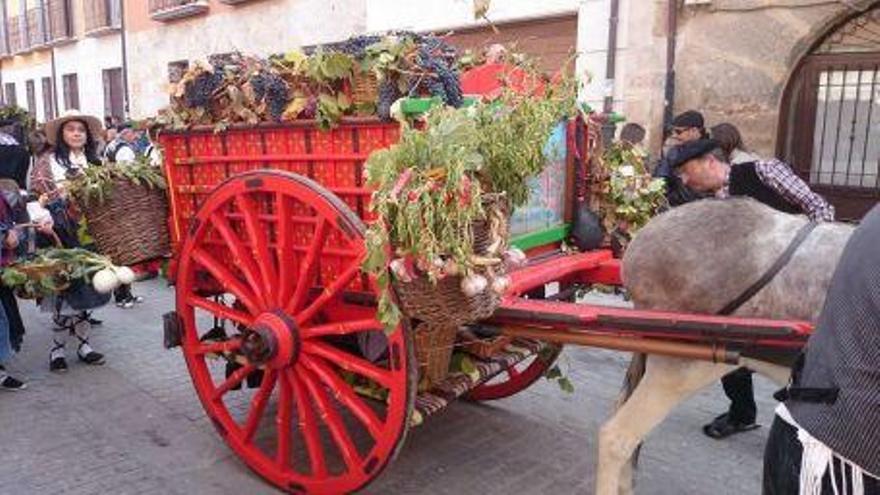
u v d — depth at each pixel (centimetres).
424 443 416
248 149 363
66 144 562
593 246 397
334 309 338
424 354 322
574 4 880
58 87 2150
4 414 457
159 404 474
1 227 479
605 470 310
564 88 343
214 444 419
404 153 271
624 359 548
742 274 288
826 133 762
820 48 749
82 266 428
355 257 319
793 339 254
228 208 362
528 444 415
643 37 827
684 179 423
